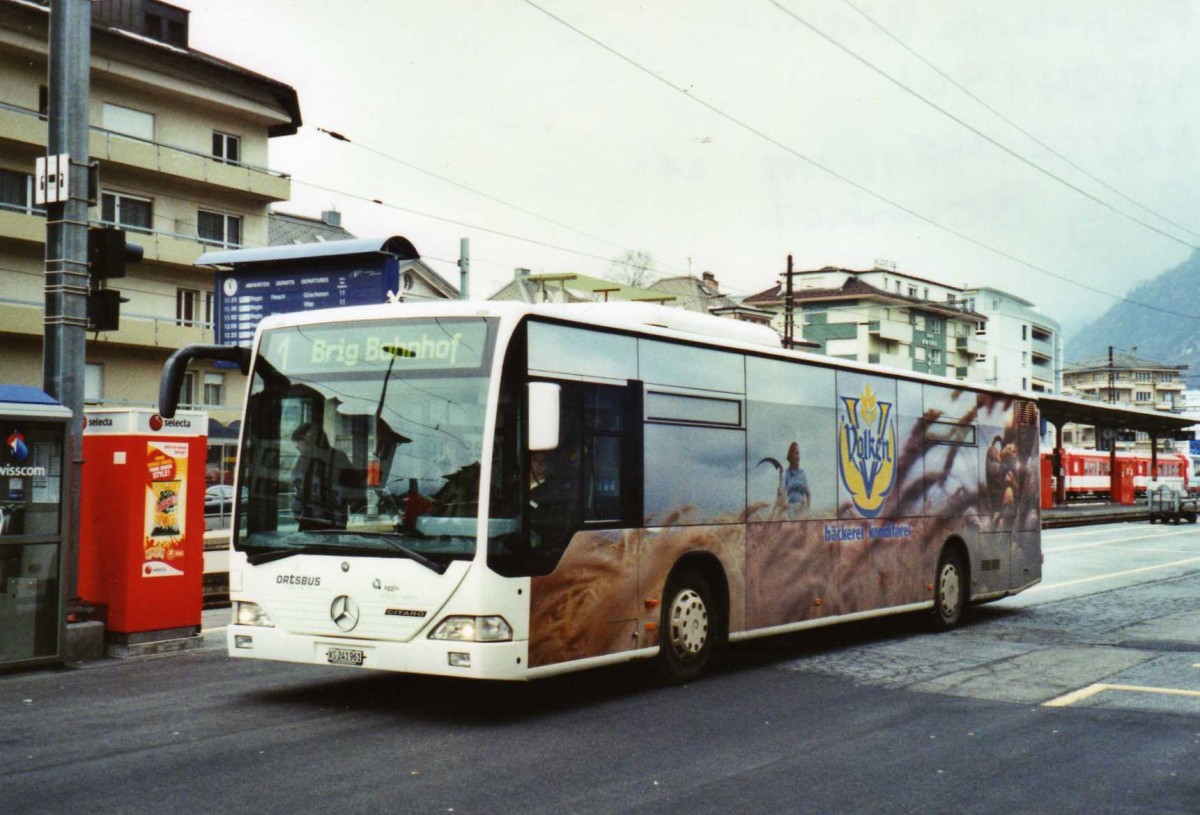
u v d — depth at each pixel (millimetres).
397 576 7902
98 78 38406
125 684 9328
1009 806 6090
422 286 50344
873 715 8438
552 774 6598
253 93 42781
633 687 9531
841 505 11852
